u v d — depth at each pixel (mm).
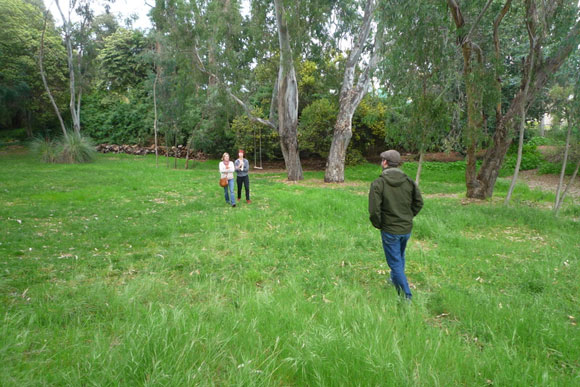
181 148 30578
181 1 17609
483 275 4852
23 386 2062
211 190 12945
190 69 18859
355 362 2344
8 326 2854
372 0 16500
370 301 3773
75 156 23891
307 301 3693
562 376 2441
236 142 25469
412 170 21453
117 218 8188
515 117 10953
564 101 9680
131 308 3346
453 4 9484
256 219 8156
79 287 4016
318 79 20391
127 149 32312
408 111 10570
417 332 2889
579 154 17406
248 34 17859
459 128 12945
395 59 9594
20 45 31109
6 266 4812
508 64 18219
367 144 24578
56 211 8672
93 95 37344
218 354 2449
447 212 9062
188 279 4531
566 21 8883
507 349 2635
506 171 20547
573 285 4391
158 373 2162
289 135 18469
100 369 2250
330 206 9359
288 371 2381
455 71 10430
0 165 20797
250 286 4129
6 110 31953
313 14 15914
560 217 8844
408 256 5566
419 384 2186
